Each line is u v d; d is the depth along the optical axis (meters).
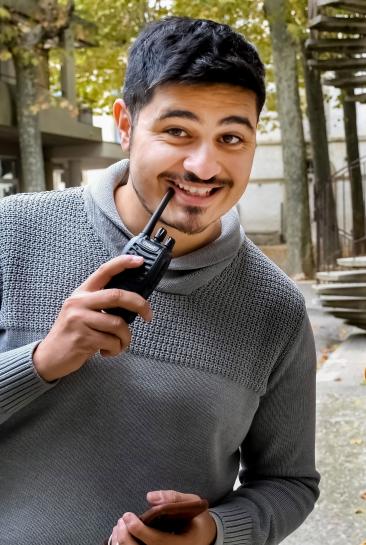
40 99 13.58
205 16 15.42
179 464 1.24
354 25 10.12
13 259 1.27
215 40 1.10
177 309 1.25
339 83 11.16
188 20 1.14
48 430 1.21
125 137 1.26
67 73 16.16
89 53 17.17
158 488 1.23
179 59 1.08
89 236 1.28
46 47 15.05
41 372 1.06
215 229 1.29
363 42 10.44
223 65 1.07
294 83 14.62
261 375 1.31
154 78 1.10
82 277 1.25
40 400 1.20
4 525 1.22
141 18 15.51
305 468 1.47
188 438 1.24
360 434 4.81
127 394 1.21
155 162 1.13
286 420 1.42
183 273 1.25
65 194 1.34
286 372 1.39
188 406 1.23
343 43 10.50
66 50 15.13
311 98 14.73
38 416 1.21
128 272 1.04
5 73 14.66
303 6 14.45
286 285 1.35
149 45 1.14
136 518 1.08
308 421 1.45
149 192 1.17
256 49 1.18
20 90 13.51
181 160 1.12
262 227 24.53
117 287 1.05
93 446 1.21
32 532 1.21
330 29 10.34
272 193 24.34
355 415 5.23
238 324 1.29
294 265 14.77
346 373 6.57
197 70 1.07
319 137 14.79
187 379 1.23
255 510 1.31
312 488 1.48
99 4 15.44
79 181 19.12
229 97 1.10
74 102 16.36
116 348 1.05
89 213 1.29
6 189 15.86
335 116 23.25
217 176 1.14
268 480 1.46
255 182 24.45
